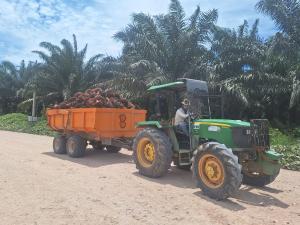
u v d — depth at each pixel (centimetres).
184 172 920
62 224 539
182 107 850
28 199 657
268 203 673
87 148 1354
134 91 2003
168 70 2108
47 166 978
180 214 595
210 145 695
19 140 1694
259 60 1930
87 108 1073
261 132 744
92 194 700
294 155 1149
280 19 1961
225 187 662
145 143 877
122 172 909
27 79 3922
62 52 2909
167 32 2139
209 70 1906
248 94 1873
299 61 1875
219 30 2083
